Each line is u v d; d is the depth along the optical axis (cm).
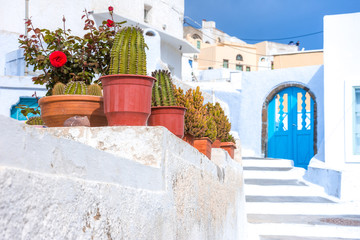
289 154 1672
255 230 796
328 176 1125
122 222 190
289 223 832
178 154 287
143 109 296
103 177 179
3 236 115
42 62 387
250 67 4025
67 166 152
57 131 268
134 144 256
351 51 1273
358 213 950
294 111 1678
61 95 317
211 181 404
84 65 387
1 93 919
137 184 216
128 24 1616
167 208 256
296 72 1652
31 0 1443
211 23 4347
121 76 291
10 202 118
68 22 1483
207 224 378
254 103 1736
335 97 1276
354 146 1248
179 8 2033
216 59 3812
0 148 118
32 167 132
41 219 132
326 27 1299
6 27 1412
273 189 1127
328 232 800
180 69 1988
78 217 154
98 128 262
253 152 1720
